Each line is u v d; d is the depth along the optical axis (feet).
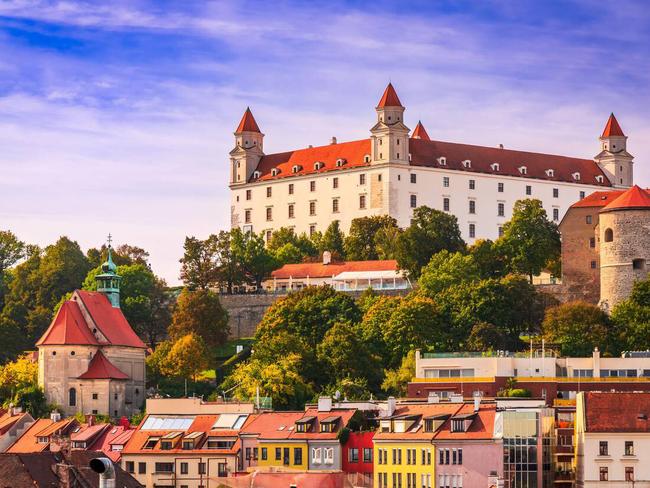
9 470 571.69
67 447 631.15
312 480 566.36
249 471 640.17
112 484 363.15
